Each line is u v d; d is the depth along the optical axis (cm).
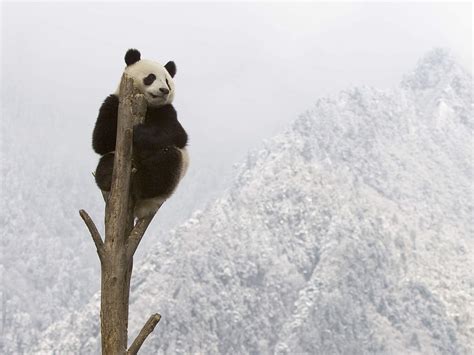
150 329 1166
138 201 1382
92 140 1447
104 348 1170
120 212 1227
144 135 1343
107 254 1203
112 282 1189
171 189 1387
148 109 1415
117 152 1260
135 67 1440
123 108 1280
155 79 1415
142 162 1355
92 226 1209
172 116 1434
